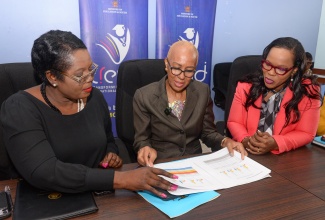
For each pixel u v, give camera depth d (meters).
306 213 0.83
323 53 3.20
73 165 0.90
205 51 2.72
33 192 0.89
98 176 0.88
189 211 0.82
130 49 2.50
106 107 1.22
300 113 1.42
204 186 0.95
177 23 2.56
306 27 3.13
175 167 1.07
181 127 1.37
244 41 2.94
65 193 0.88
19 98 0.97
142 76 1.55
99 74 2.47
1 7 2.12
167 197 0.88
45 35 0.91
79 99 1.03
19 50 2.25
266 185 0.98
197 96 1.42
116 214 0.80
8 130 0.91
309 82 1.44
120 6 2.37
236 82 1.73
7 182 0.95
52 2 2.23
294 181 1.01
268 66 1.34
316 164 1.15
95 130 1.08
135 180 0.88
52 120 0.99
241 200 0.89
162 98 1.37
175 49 1.28
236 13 2.82
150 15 2.52
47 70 0.92
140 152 1.18
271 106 1.47
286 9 2.98
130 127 1.55
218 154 1.20
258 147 1.24
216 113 2.96
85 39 2.35
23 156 0.88
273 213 0.82
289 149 1.28
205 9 2.61
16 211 0.79
